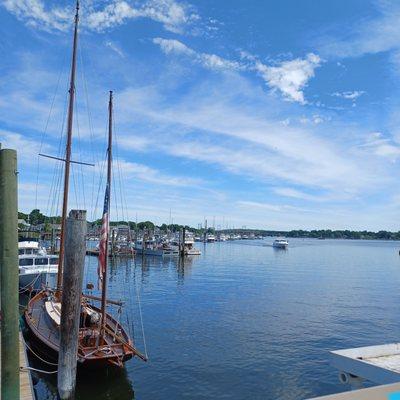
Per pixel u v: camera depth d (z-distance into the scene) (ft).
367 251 498.69
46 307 72.43
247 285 169.48
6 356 26.30
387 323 99.71
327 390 58.59
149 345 79.05
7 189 25.89
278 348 78.02
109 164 61.21
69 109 80.48
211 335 87.20
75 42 81.30
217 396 56.08
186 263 277.23
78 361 52.65
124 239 370.32
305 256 378.12
